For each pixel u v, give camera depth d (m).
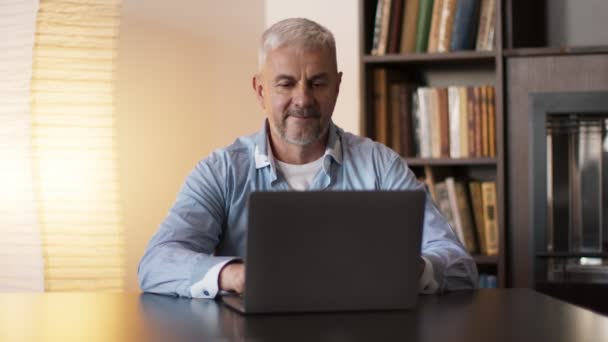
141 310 1.59
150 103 3.38
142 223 3.37
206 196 2.21
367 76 3.35
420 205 1.56
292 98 2.13
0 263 2.93
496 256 3.23
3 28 2.94
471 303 1.67
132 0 3.37
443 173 3.48
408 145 3.36
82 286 2.95
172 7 3.43
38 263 2.91
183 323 1.45
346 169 2.31
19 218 2.91
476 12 3.27
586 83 3.14
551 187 3.18
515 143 3.21
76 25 2.94
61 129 2.93
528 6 3.46
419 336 1.33
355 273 1.55
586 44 3.46
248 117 3.55
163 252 1.91
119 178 3.03
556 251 3.17
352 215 1.54
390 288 1.57
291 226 1.52
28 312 1.57
